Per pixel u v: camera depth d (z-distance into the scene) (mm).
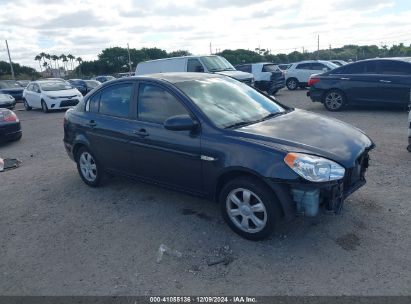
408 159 5918
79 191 5508
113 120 4906
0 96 20000
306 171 3287
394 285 2924
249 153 3549
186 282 3148
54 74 99812
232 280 3135
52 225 4441
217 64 14883
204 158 3863
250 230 3699
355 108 11383
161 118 4363
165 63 15250
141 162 4598
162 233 4016
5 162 7598
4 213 4922
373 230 3756
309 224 3953
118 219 4445
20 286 3271
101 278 3287
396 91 9852
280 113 4598
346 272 3123
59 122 13641
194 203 4734
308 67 21156
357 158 3646
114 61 81875
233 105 4414
